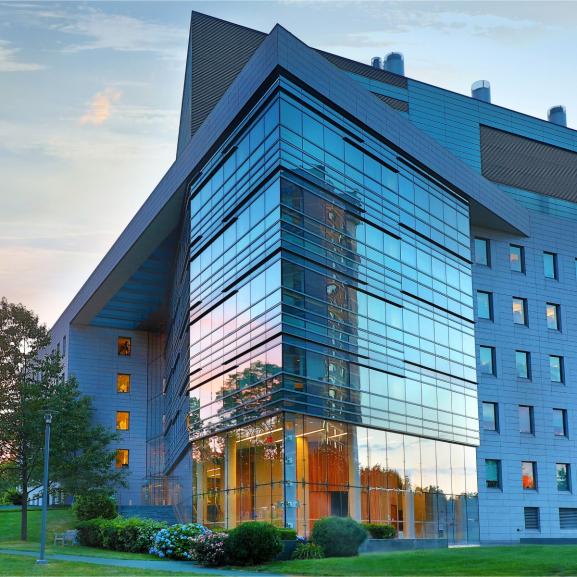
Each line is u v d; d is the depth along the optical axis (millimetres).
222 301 41812
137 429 71750
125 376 72812
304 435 34312
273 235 35844
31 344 46469
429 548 33875
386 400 39844
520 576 21438
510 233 56000
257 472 35625
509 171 58125
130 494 69625
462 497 45406
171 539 30531
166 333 70125
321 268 37062
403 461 40500
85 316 69875
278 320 34719
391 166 43562
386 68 58375
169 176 50594
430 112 54750
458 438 45969
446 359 46281
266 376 35469
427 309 45125
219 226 42875
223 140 43062
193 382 45375
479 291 53656
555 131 61250
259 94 38406
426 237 45906
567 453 54500
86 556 31906
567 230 59062
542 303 56219
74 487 45656
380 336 40344
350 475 36438
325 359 36250
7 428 43406
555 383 55281
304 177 36844
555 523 52562
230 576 23328
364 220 40594
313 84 37906
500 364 53031
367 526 34750
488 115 57781
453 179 48844
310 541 30422
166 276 61656
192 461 44844
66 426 44906
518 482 51688
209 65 50000
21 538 43094
